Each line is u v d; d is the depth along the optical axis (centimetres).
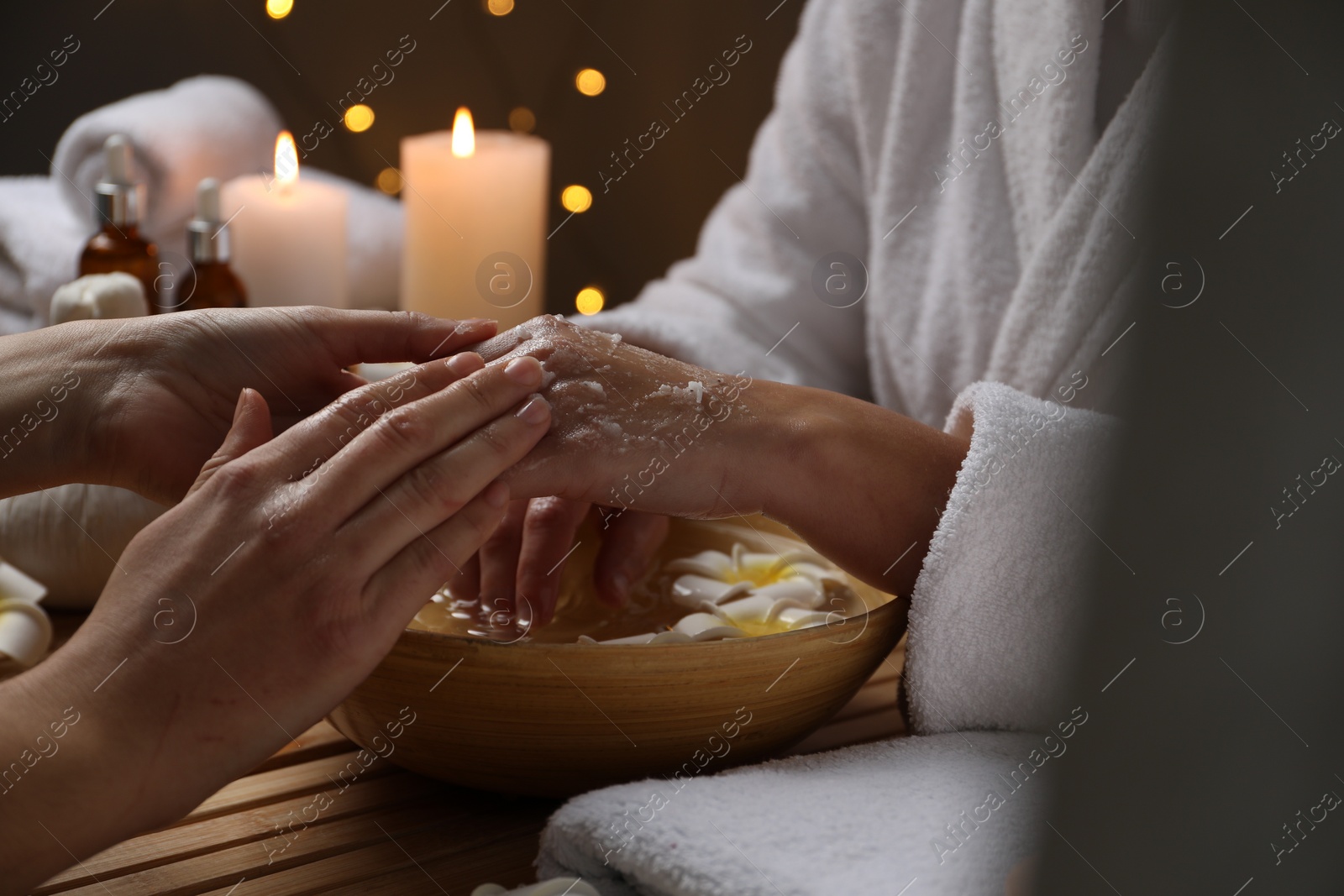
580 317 148
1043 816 81
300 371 120
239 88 201
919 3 144
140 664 102
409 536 105
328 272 166
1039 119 137
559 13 224
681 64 215
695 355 148
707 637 114
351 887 107
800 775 108
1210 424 74
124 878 107
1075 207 131
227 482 105
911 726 116
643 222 227
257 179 173
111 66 222
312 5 229
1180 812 77
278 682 103
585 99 227
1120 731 77
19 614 121
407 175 177
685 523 131
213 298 150
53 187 187
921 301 148
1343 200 72
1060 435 113
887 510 116
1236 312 73
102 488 124
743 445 115
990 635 112
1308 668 75
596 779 110
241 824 111
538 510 124
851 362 160
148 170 174
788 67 161
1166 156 73
